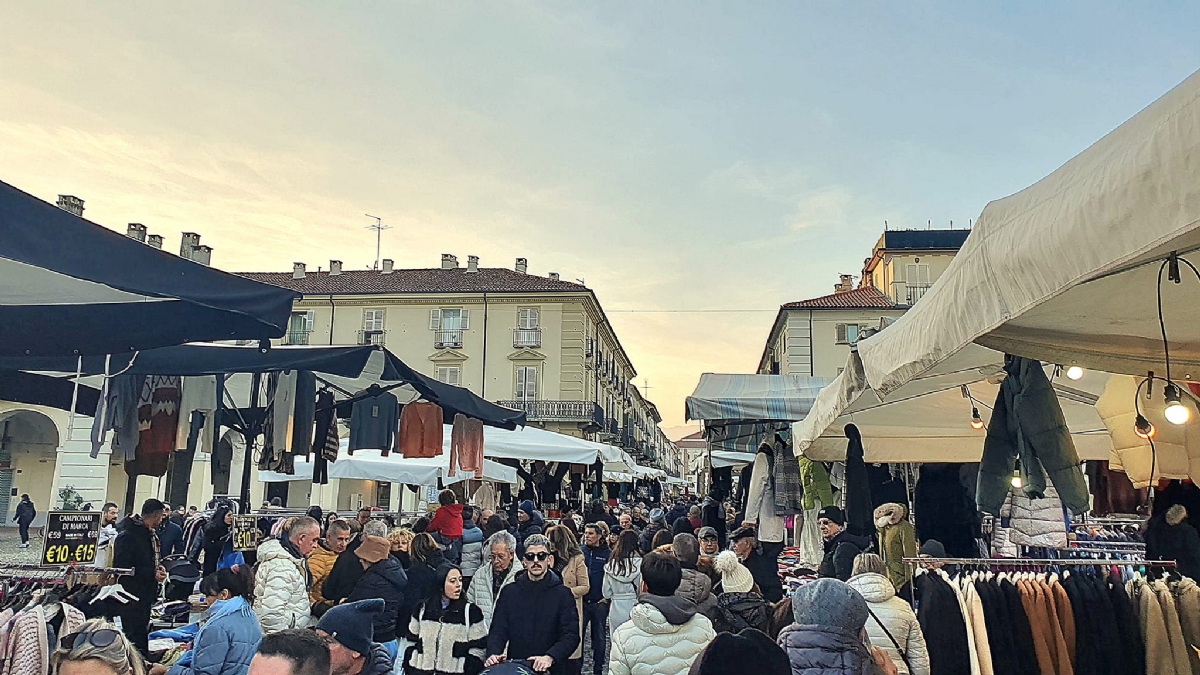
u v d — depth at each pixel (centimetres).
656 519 1182
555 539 728
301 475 1075
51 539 432
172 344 459
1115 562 418
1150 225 171
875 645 386
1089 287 299
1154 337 368
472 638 531
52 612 341
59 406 657
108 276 309
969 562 426
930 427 721
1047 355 373
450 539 876
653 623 374
